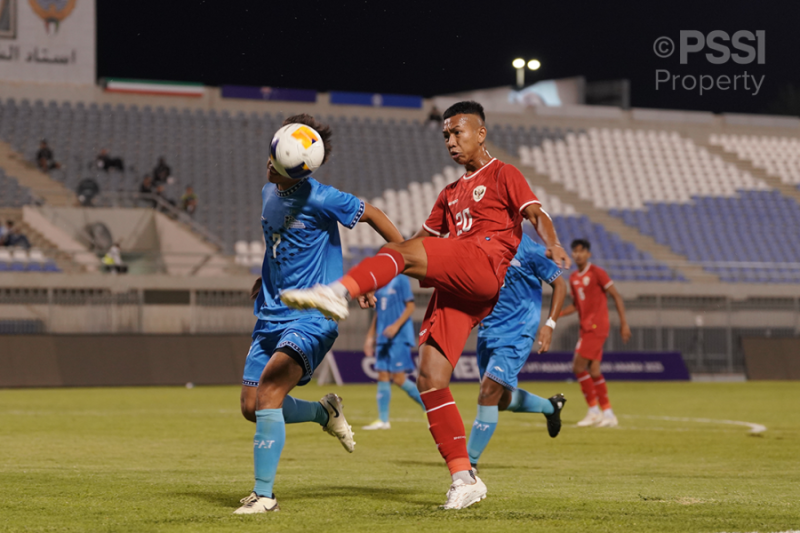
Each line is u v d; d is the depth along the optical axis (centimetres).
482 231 1230
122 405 3834
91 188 6888
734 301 6912
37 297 5659
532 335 1694
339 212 1190
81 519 1046
